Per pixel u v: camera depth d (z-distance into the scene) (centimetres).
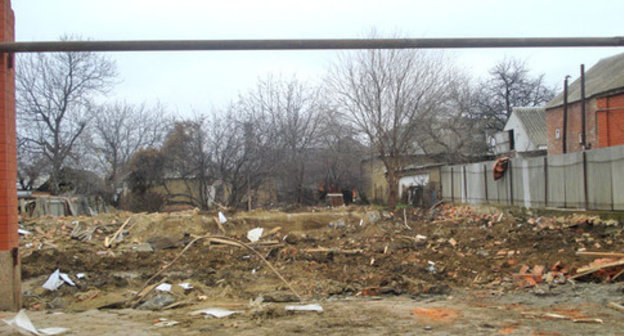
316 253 1622
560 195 1839
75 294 1095
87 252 1691
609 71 2748
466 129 3716
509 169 2195
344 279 1242
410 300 984
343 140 3275
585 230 1564
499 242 1612
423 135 3094
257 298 994
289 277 1289
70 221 1986
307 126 3362
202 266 1481
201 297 1053
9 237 806
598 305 855
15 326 614
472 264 1346
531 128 3684
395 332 650
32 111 3312
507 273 1221
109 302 988
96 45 666
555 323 703
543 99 4728
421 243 1755
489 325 689
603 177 1605
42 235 1825
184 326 705
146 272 1386
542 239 1549
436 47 667
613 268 1079
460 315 779
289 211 2488
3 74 786
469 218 2203
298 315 792
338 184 3588
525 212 2019
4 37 762
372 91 2528
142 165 3028
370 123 2534
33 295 1085
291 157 3262
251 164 3111
